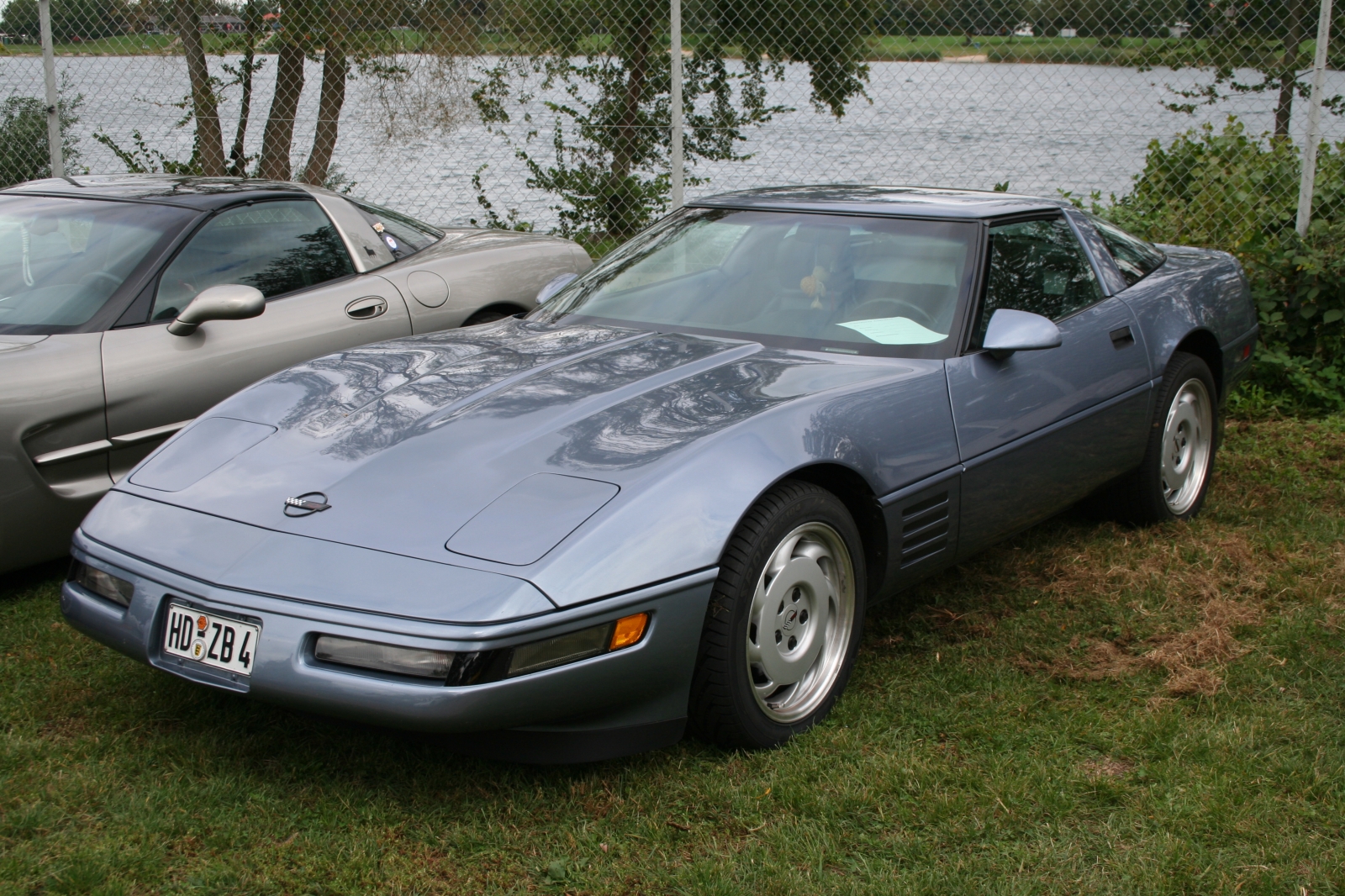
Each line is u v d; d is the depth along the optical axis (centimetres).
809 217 367
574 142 775
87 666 309
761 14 729
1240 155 659
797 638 274
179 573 239
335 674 220
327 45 802
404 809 243
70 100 777
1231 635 327
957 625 343
